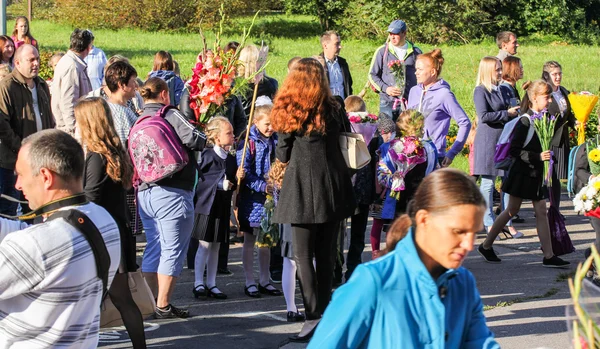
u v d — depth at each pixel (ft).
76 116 16.38
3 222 11.08
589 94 31.09
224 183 22.29
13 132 25.02
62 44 97.14
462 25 117.80
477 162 30.25
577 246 30.07
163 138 19.30
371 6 119.03
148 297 17.01
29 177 10.61
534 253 28.89
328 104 18.13
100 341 19.04
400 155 23.27
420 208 8.58
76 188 10.82
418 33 117.29
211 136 22.36
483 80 30.22
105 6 120.16
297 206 17.94
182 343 18.86
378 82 34.55
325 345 8.43
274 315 21.53
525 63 88.53
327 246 18.71
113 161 16.22
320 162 18.10
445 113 26.50
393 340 8.40
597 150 23.31
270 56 81.20
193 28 119.65
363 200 23.95
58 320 10.28
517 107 29.78
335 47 33.06
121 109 21.43
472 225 8.35
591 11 145.28
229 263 27.37
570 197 39.52
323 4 127.13
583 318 8.59
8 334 10.24
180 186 19.72
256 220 23.02
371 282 8.38
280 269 25.29
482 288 24.16
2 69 28.96
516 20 132.16
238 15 124.57
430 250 8.57
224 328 20.17
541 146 26.43
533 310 21.81
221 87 21.53
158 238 20.53
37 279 10.05
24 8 143.13
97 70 34.50
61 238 10.25
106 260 10.82
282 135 18.20
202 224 22.47
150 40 105.09
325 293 18.79
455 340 8.91
